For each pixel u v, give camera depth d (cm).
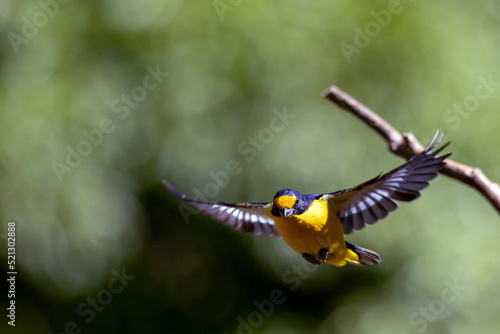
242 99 1294
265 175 1287
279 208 533
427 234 1337
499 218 1352
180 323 1471
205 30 1298
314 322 1502
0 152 1249
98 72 1291
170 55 1290
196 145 1290
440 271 1323
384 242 1345
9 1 1291
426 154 458
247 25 1292
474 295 1316
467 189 1359
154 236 1438
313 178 1278
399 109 1312
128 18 1309
